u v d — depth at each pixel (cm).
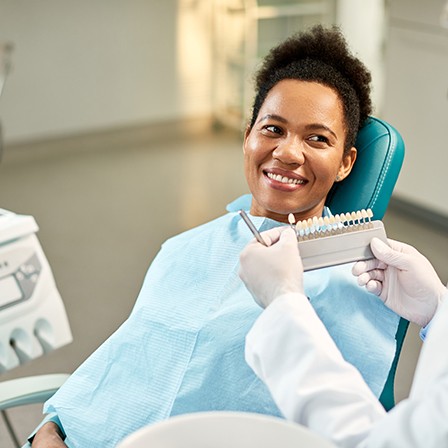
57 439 132
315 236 114
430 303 119
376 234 116
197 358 125
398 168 145
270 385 92
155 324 130
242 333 123
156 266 140
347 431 87
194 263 135
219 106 498
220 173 420
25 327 144
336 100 134
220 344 124
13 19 432
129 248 329
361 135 148
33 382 140
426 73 334
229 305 128
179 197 385
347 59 140
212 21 483
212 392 123
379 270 119
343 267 128
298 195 133
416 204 354
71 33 449
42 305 147
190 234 144
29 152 453
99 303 286
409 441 78
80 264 315
